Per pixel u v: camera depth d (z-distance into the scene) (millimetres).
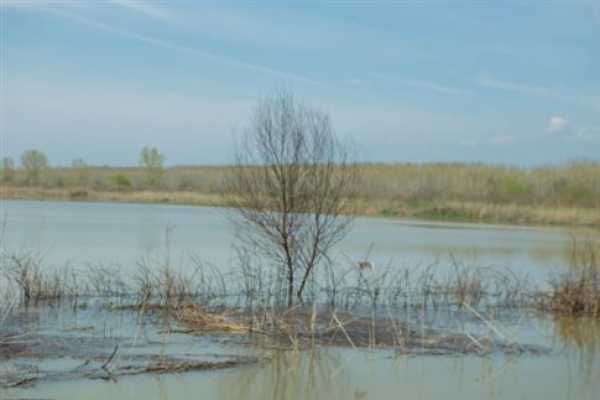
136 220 43312
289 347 13961
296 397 11062
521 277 24438
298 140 19750
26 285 17562
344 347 14195
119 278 19375
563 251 32969
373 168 65500
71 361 12023
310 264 19469
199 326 15188
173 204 64750
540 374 12859
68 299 17734
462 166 68125
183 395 10734
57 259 24641
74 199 69312
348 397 11227
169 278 18328
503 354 14188
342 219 28672
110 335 14102
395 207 58156
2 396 10086
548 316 18578
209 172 80812
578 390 11938
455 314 18188
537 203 60406
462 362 13516
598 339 15820
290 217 19594
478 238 38719
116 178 78000
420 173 65062
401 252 30797
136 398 10422
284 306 17969
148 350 13086
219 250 28422
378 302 19484
